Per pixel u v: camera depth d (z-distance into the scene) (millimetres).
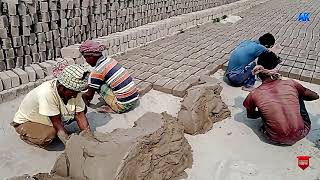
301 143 3793
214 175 3189
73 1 5676
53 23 5391
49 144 3516
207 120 4027
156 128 3039
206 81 4676
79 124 3480
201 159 3434
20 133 3365
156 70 5703
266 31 9000
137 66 5895
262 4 14906
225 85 5387
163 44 7480
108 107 4395
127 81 4160
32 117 3320
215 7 11344
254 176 3203
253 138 3875
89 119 4164
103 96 4285
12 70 4797
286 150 3654
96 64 4082
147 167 2779
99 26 6445
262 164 3398
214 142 3764
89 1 6047
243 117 4355
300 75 5523
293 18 11086
